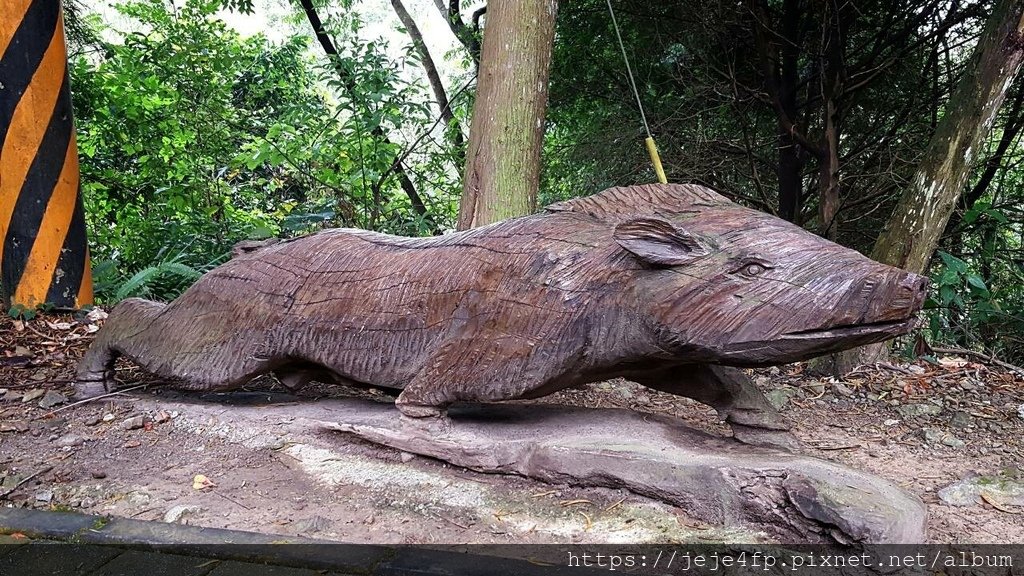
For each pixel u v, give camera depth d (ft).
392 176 22.72
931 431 10.68
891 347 15.80
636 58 22.65
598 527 6.97
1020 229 23.41
